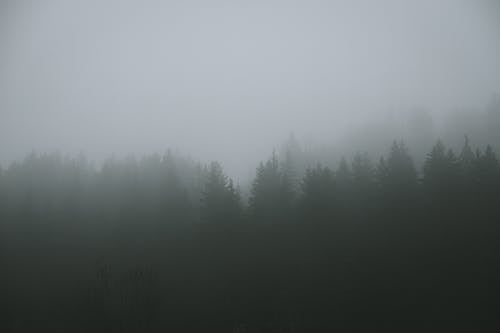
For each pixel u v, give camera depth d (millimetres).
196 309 27906
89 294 21781
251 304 27922
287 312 26703
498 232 28141
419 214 30797
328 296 27469
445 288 26156
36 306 29344
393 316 25188
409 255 28703
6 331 26203
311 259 30578
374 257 29094
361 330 24516
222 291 29750
